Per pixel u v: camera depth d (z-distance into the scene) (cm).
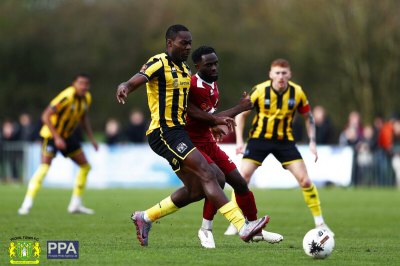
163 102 2830
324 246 2661
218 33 13062
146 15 14362
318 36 11744
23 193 6594
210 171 2791
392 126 8006
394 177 7950
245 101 3034
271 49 12950
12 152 8494
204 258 2641
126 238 3319
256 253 2808
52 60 14612
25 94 14675
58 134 4697
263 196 6569
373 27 11344
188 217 4453
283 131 3766
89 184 8081
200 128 3067
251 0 13200
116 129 8350
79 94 4659
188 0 13150
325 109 12094
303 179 3734
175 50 2845
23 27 14438
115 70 14600
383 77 11550
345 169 7781
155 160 7981
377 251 2972
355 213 4969
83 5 14550
